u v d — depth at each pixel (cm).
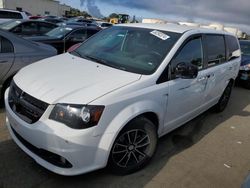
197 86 461
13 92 353
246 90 972
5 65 506
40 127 302
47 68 379
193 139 498
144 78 358
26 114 323
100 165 321
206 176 389
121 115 321
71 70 367
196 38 461
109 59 409
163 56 392
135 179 358
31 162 364
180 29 452
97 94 310
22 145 338
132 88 336
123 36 451
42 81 335
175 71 395
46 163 316
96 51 441
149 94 353
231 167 421
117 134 320
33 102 315
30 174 342
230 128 573
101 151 313
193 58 450
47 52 573
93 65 388
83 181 340
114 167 347
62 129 293
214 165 420
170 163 407
